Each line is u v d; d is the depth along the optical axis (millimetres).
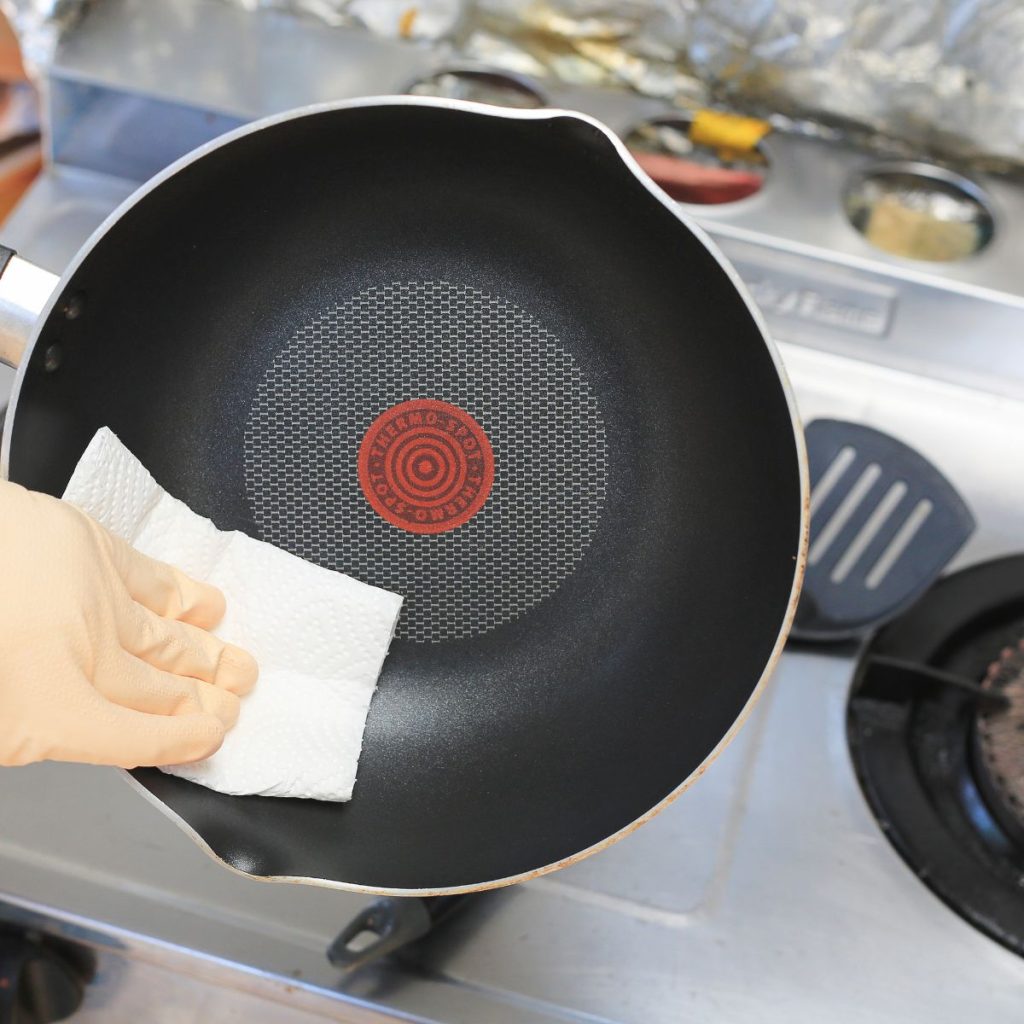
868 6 712
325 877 514
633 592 569
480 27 772
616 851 630
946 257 743
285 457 575
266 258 556
